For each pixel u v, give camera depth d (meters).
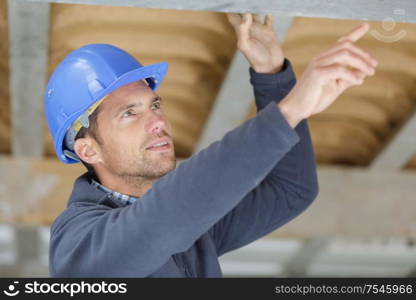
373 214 5.65
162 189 1.62
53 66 4.25
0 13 3.81
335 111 5.11
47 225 5.31
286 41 4.17
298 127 2.18
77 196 2.04
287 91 2.15
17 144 5.12
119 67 2.14
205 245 2.05
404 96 4.84
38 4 3.58
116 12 3.92
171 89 4.68
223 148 1.59
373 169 5.68
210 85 4.62
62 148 2.19
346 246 7.46
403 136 5.22
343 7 1.91
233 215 2.20
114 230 1.68
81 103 2.09
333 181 5.67
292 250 7.35
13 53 3.97
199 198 1.58
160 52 4.30
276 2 1.90
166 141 2.02
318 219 5.65
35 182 5.29
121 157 2.03
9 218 5.25
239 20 2.14
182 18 4.01
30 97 4.41
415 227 5.64
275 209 2.19
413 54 4.39
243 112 4.67
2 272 7.02
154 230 1.61
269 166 1.58
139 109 2.04
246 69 4.27
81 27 4.01
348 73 1.59
